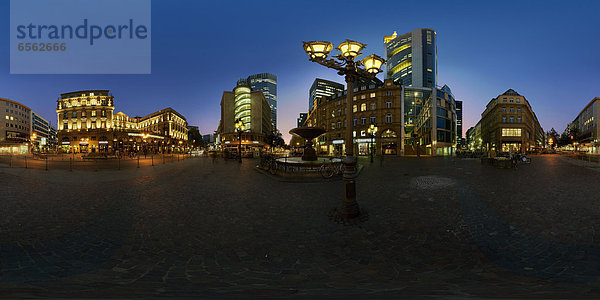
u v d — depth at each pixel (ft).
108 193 25.17
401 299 6.84
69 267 9.64
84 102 204.85
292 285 8.25
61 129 204.03
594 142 201.98
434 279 8.61
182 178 38.17
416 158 115.55
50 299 6.66
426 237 12.87
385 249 11.46
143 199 22.27
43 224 14.88
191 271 9.44
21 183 31.27
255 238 12.91
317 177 35.96
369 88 147.74
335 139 162.91
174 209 18.72
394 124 139.23
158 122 271.49
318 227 14.56
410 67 441.27
